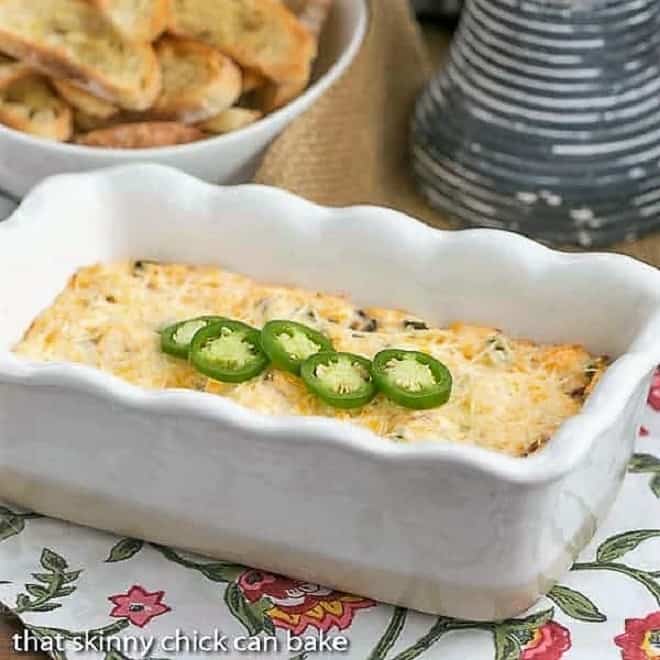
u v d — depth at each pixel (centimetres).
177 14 113
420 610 93
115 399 91
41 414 93
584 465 89
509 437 92
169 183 102
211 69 111
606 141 111
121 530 96
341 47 118
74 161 110
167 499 93
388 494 89
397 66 121
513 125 111
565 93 110
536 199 111
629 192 111
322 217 100
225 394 94
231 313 99
